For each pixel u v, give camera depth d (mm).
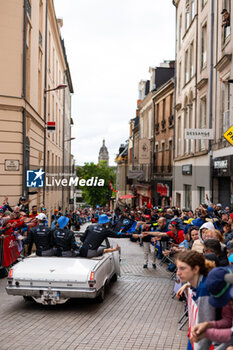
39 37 21406
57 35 30656
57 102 34125
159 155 35812
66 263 7871
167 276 11422
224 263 5172
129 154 61094
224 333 3141
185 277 3488
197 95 22234
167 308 7961
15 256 11156
